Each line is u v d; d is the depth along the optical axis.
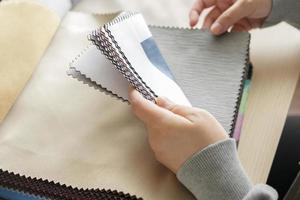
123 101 0.46
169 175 0.41
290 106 0.52
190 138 0.40
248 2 0.58
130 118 0.46
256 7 0.60
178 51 0.52
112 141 0.44
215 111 0.45
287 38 0.62
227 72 0.49
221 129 0.41
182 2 0.68
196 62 0.51
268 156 0.47
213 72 0.49
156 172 0.41
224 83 0.48
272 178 0.47
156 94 0.43
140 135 0.44
